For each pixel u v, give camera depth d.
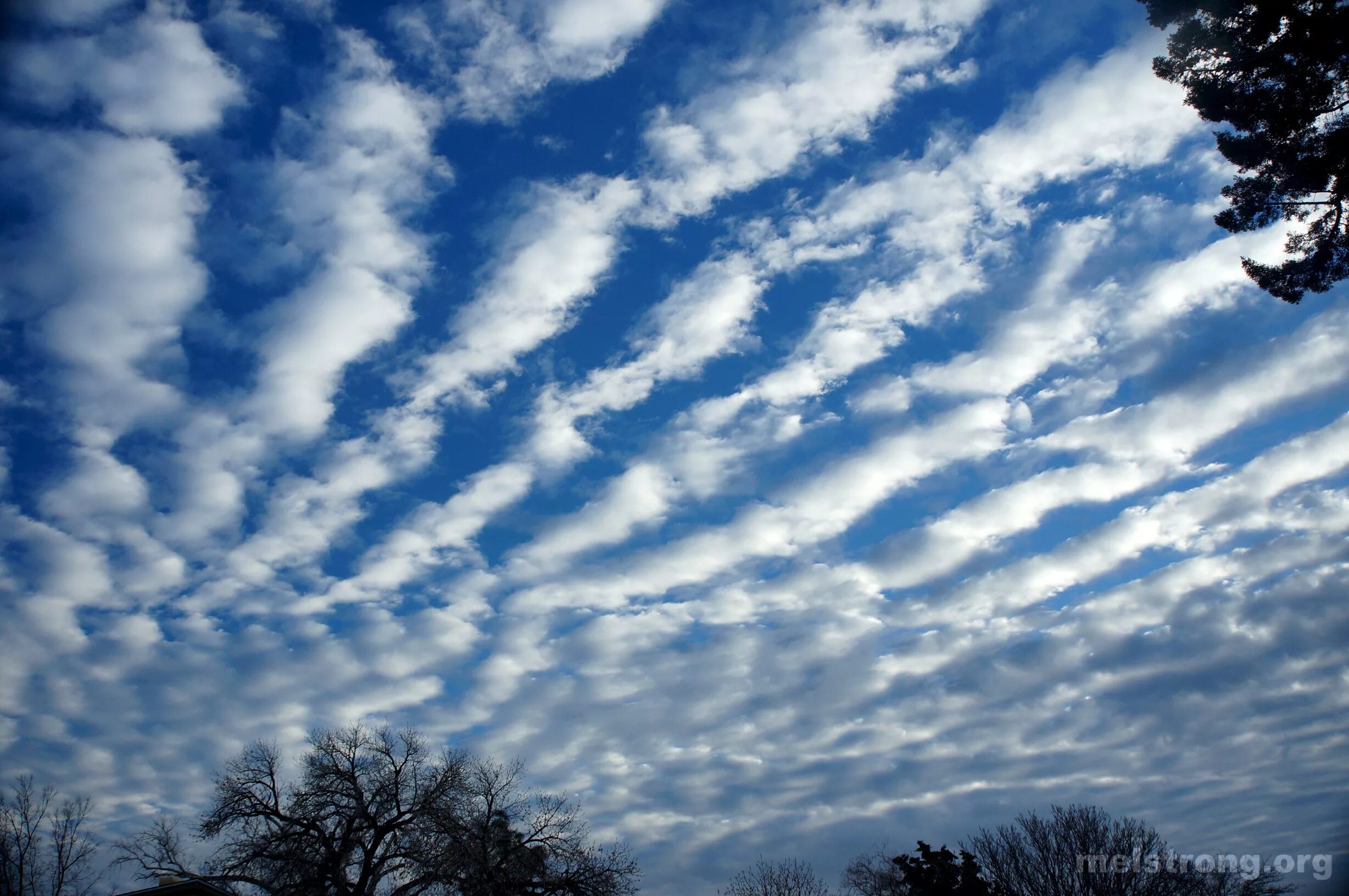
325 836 37.12
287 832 37.28
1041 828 46.00
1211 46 22.67
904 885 43.00
